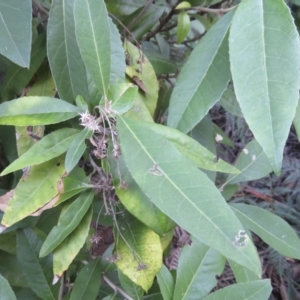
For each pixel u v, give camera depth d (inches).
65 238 15.1
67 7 15.3
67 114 13.6
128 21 21.6
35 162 12.9
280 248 19.0
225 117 51.4
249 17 13.0
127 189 14.4
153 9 22.2
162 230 14.7
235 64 13.0
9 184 21.3
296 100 12.6
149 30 22.5
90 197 15.1
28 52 12.9
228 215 11.3
